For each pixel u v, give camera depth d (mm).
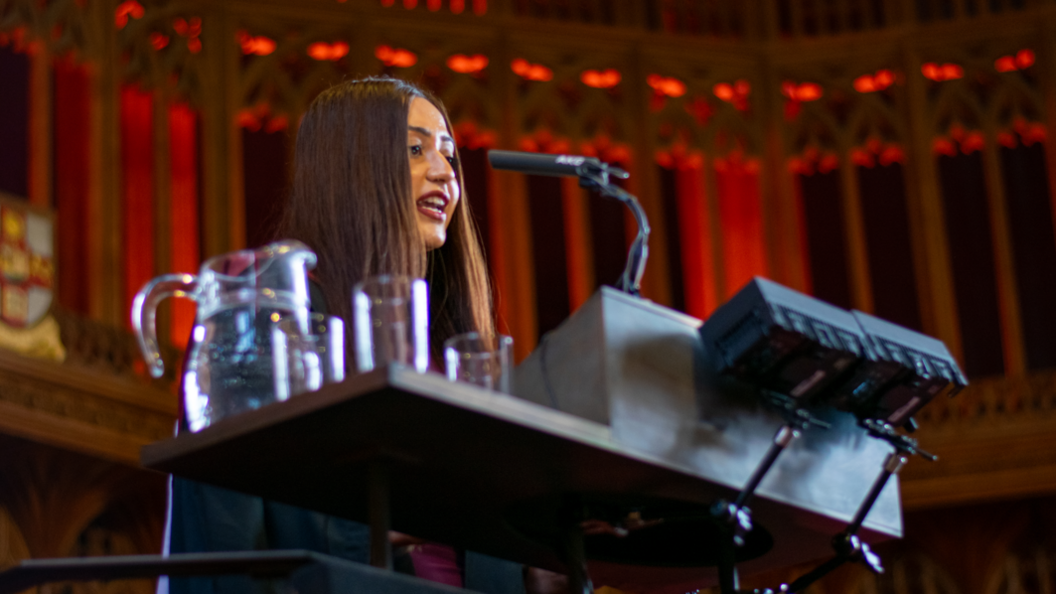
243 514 4367
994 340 23719
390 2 23531
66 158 20297
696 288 24062
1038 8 24625
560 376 3984
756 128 24875
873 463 4711
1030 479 22422
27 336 18078
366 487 4008
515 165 4773
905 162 24531
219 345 3936
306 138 5047
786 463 4379
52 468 18688
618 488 4121
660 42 24859
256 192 22156
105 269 20078
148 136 21375
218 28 22438
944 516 23297
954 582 23188
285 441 3658
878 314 24047
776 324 4008
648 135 24250
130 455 18984
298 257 4105
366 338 3814
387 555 3703
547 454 3824
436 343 5367
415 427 3602
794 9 25391
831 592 23328
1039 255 23922
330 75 23000
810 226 24562
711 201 24328
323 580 3334
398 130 4977
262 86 22500
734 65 25141
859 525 4582
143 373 19562
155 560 3428
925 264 23969
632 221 24062
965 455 22734
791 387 4238
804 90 25141
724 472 4121
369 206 4855
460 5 24125
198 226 21531
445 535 4547
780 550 4891
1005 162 24406
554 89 24172
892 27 25016
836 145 24781
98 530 19703
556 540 4555
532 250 23625
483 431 3635
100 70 20797
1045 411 22734
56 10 20469
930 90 24875
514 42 24094
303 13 22953
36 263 18500
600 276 23781
